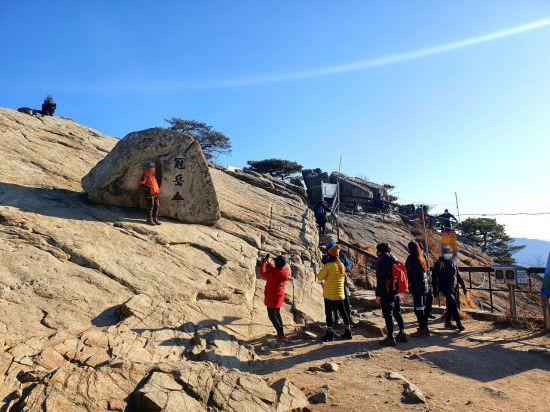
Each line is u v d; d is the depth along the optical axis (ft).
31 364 16.24
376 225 89.15
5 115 47.91
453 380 19.02
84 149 48.73
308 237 50.65
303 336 26.12
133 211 36.52
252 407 13.73
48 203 31.91
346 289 27.76
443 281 29.01
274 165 142.92
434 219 108.17
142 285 25.52
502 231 161.17
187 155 37.88
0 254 22.99
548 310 27.99
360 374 19.42
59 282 22.56
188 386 13.41
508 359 22.24
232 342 22.50
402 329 25.48
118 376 15.01
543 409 16.12
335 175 118.62
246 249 38.37
